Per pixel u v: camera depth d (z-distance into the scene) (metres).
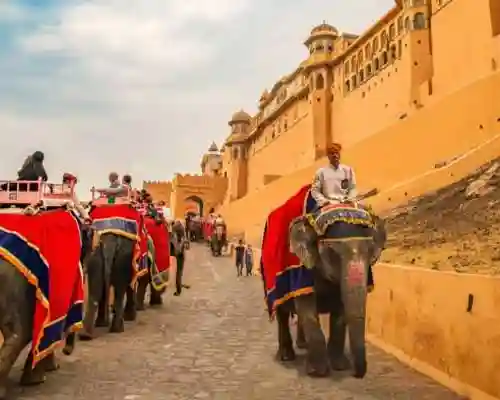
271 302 7.33
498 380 5.27
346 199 6.61
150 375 6.76
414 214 13.27
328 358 7.08
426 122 19.09
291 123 42.81
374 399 5.74
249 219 39.47
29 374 6.18
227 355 7.92
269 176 42.34
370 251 6.12
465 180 13.55
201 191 58.06
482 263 7.98
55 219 6.34
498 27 20.14
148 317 11.52
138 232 9.85
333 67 36.12
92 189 9.70
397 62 27.14
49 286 5.85
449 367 6.28
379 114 29.19
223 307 13.20
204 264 26.53
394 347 7.89
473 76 21.08
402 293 7.73
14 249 5.58
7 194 6.63
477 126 16.39
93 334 9.40
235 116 58.03
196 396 5.87
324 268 6.16
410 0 25.73
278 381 6.48
